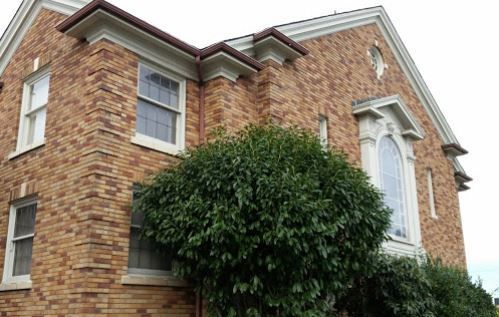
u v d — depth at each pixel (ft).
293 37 44.21
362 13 55.16
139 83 35.60
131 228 32.78
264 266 28.76
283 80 41.47
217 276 29.32
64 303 29.84
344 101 48.88
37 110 39.09
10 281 35.14
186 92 38.34
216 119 37.29
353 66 52.06
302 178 29.17
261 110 39.93
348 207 30.78
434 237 57.67
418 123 59.67
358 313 38.91
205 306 33.88
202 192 29.96
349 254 31.12
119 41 34.42
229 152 30.04
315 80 45.47
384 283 37.63
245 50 40.42
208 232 27.63
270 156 29.84
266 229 27.81
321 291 30.66
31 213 35.94
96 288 29.19
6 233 36.65
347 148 47.19
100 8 32.35
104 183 31.12
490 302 46.65
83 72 34.42
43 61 39.14
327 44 48.83
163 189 31.37
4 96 42.93
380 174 50.03
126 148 33.01
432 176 61.67
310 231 27.53
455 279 42.42
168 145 35.86
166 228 30.25
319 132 44.29
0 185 39.01
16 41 43.96
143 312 31.19
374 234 32.35
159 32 35.14
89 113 32.58
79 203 31.12
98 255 29.71
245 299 30.35
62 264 30.94
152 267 33.37
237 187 28.45
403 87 61.05
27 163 36.99
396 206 51.31
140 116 35.24
